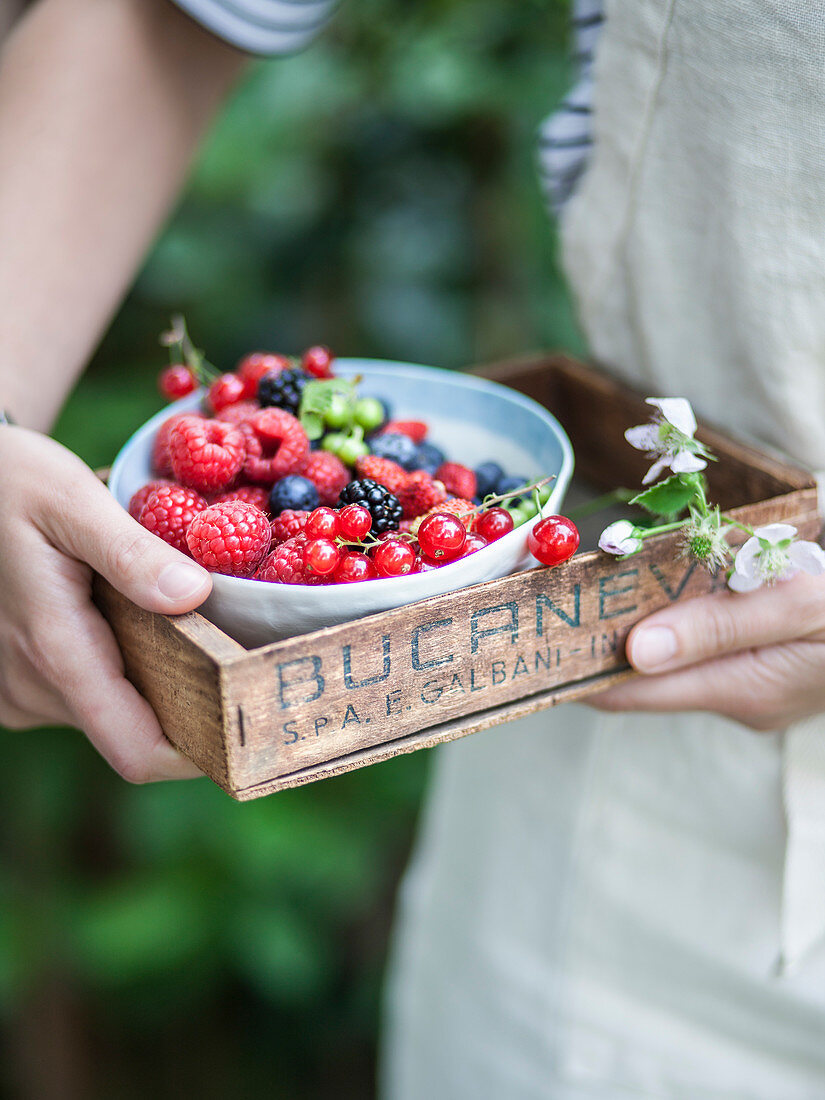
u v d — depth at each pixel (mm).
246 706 492
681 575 558
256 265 1101
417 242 1094
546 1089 779
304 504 547
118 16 633
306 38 678
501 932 783
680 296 621
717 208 593
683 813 701
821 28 547
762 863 688
